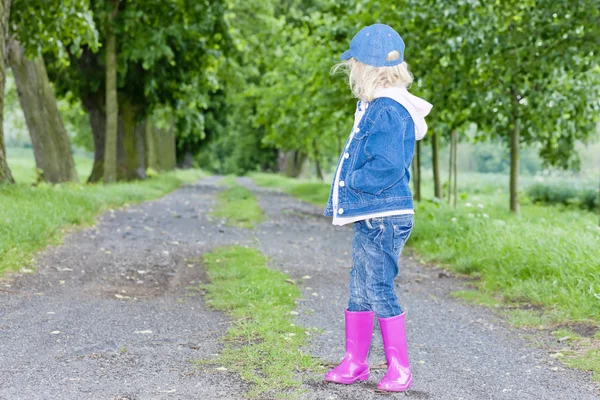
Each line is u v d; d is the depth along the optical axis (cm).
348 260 899
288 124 2805
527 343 477
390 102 340
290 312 551
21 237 780
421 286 721
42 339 446
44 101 1806
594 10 1068
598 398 357
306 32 1738
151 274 729
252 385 358
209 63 2205
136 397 336
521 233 895
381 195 344
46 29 1424
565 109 1427
